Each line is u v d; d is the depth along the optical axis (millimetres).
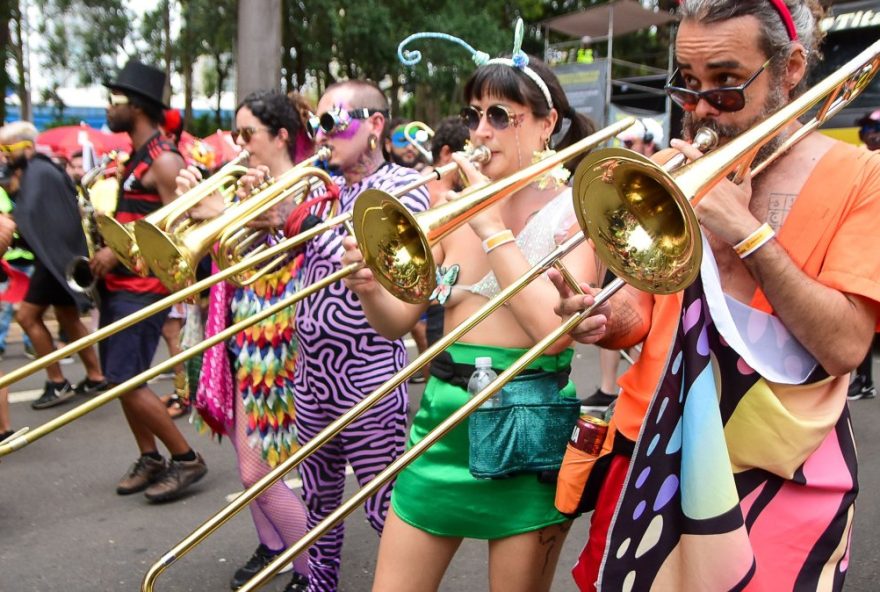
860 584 3066
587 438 1732
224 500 3967
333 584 2740
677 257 1321
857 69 1369
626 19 14477
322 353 2494
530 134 1943
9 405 5629
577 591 3086
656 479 1434
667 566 1443
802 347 1461
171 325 6039
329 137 2553
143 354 3779
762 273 1367
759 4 1414
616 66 21312
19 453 4637
